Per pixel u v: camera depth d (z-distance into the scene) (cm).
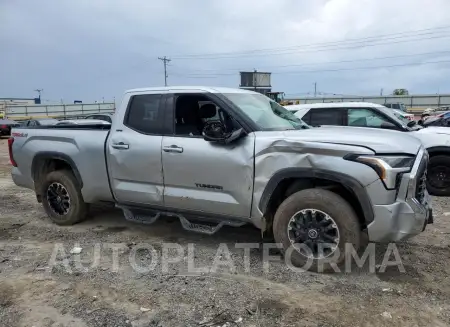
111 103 5831
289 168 388
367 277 387
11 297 357
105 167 509
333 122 855
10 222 592
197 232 508
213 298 350
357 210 387
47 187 573
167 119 466
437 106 5219
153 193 473
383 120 818
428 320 313
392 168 355
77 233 533
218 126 439
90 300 350
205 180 435
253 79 4031
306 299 347
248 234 513
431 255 442
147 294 359
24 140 588
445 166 739
